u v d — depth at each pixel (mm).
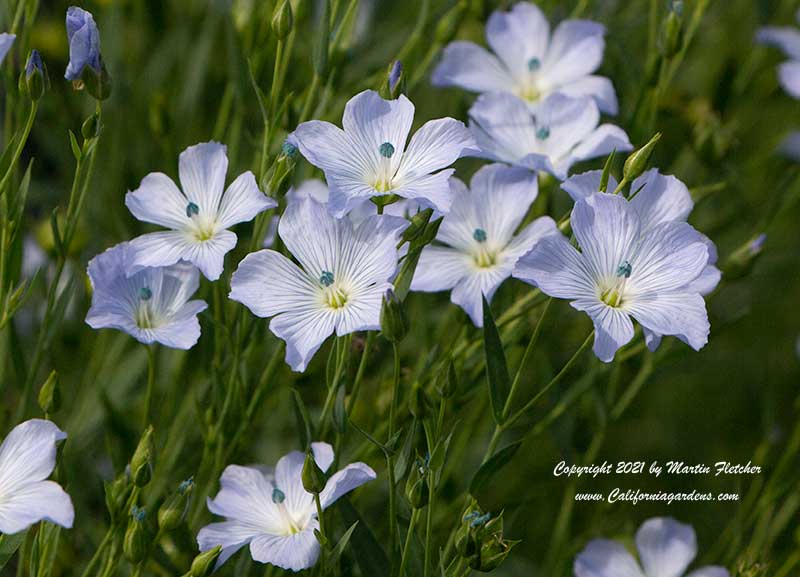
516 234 523
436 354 534
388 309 473
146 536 482
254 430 562
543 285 482
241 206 494
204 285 526
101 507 557
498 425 493
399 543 490
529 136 526
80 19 493
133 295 500
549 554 568
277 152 530
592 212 486
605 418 551
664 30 535
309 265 487
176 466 542
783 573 540
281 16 506
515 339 523
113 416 533
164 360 564
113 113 584
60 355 578
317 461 496
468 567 485
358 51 594
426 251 515
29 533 523
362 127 492
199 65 590
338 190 484
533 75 552
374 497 558
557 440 556
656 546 532
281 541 488
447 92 596
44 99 591
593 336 490
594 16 595
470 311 508
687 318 484
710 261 500
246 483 500
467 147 489
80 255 568
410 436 490
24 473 472
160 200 502
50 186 592
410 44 559
